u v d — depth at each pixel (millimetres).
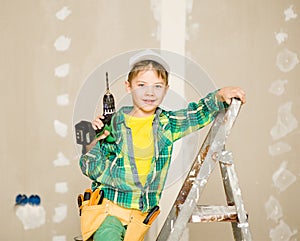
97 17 3227
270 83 3330
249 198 3312
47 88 3221
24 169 3217
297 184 3344
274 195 3336
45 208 3223
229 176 2320
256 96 3318
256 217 3318
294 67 3344
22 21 3205
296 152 3336
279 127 3338
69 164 3234
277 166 3338
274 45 3334
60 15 3217
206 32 3273
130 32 3234
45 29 3215
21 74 3211
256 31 3318
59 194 3229
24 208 3219
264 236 3322
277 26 3336
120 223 2307
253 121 3316
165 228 2328
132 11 3236
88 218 2305
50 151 3229
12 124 3209
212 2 3281
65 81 3227
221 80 3283
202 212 2297
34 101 3219
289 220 3346
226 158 2305
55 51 3219
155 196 2418
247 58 3311
